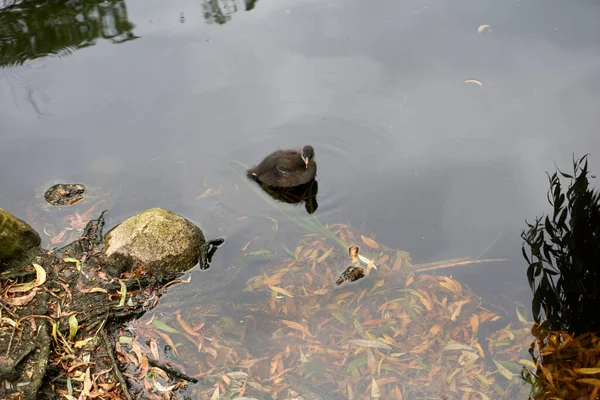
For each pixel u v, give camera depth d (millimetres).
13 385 4855
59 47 10234
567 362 5406
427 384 5301
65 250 6492
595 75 9000
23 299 5652
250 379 5336
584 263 5965
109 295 5941
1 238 5996
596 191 6820
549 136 7980
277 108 8953
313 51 9984
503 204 7117
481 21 10453
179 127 8586
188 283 6320
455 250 6660
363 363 5484
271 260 6660
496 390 5230
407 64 9531
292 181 7789
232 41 10305
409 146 8094
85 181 7664
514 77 9078
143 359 5340
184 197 7520
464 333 5766
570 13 10547
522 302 6043
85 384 5016
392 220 7094
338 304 6105
